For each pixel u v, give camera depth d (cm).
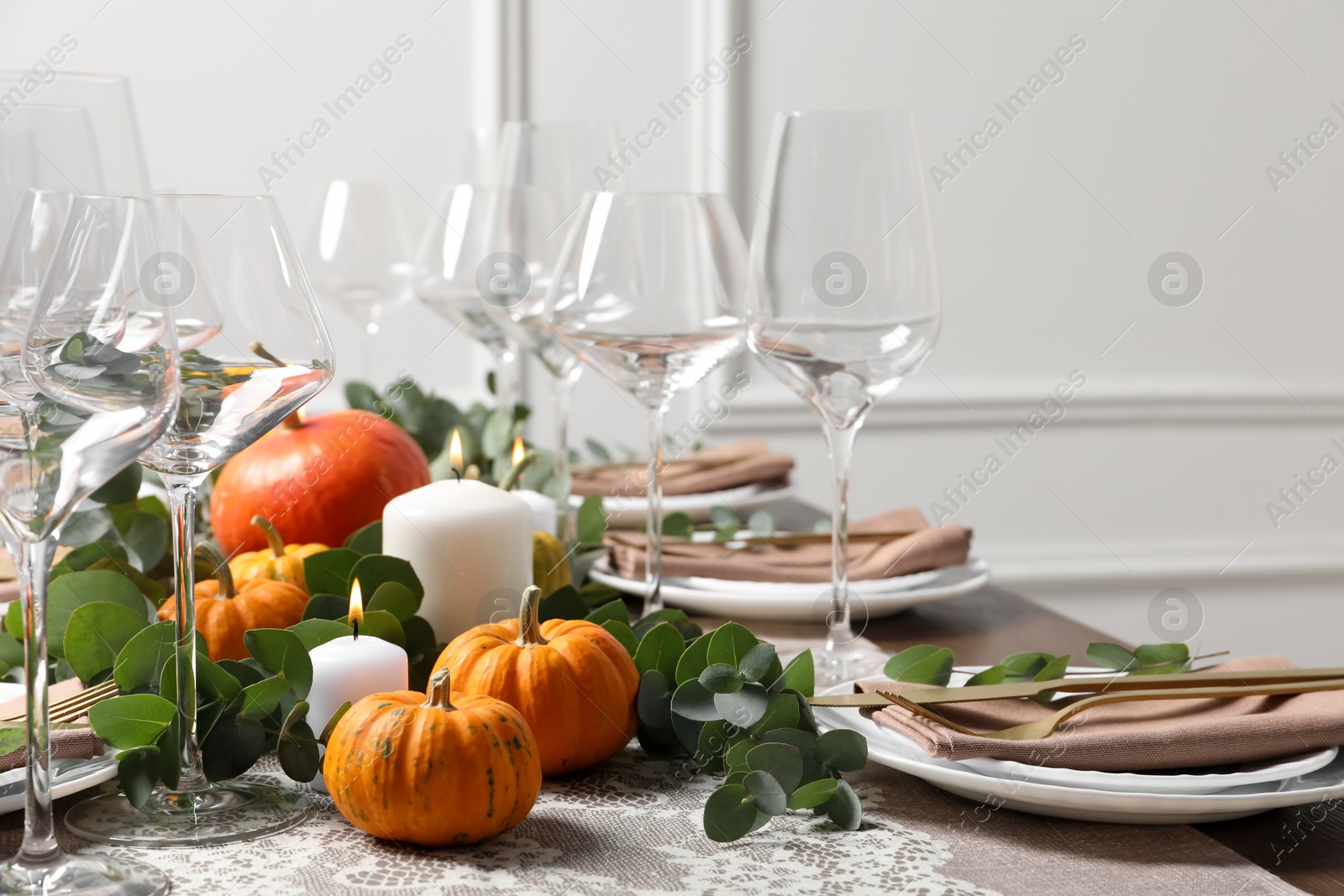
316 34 227
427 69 232
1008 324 266
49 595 68
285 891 47
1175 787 52
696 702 59
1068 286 267
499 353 138
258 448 90
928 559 93
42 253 49
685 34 241
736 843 52
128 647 60
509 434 114
